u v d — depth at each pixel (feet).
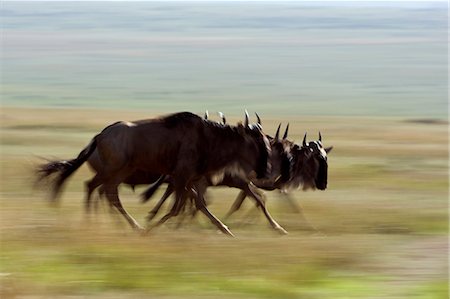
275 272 132.57
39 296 119.03
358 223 210.59
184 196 196.75
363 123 648.38
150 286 124.26
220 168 201.26
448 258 152.97
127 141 196.13
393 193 276.21
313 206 242.99
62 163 203.00
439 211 232.73
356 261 147.13
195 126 198.90
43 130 529.04
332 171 334.44
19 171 320.50
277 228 201.36
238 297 119.44
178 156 196.54
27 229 177.58
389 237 184.55
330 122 655.76
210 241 163.94
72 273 130.72
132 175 205.36
